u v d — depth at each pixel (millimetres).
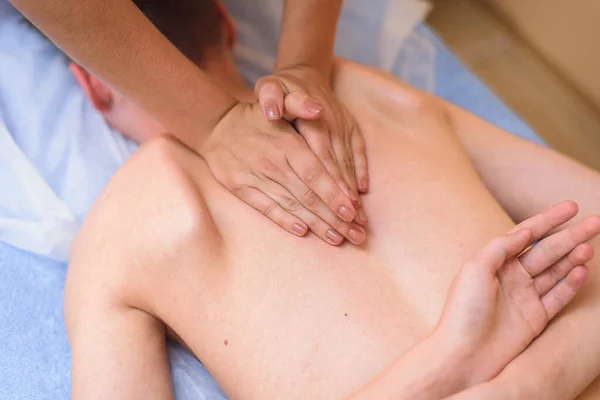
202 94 813
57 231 1016
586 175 904
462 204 818
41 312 970
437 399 646
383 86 920
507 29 1944
